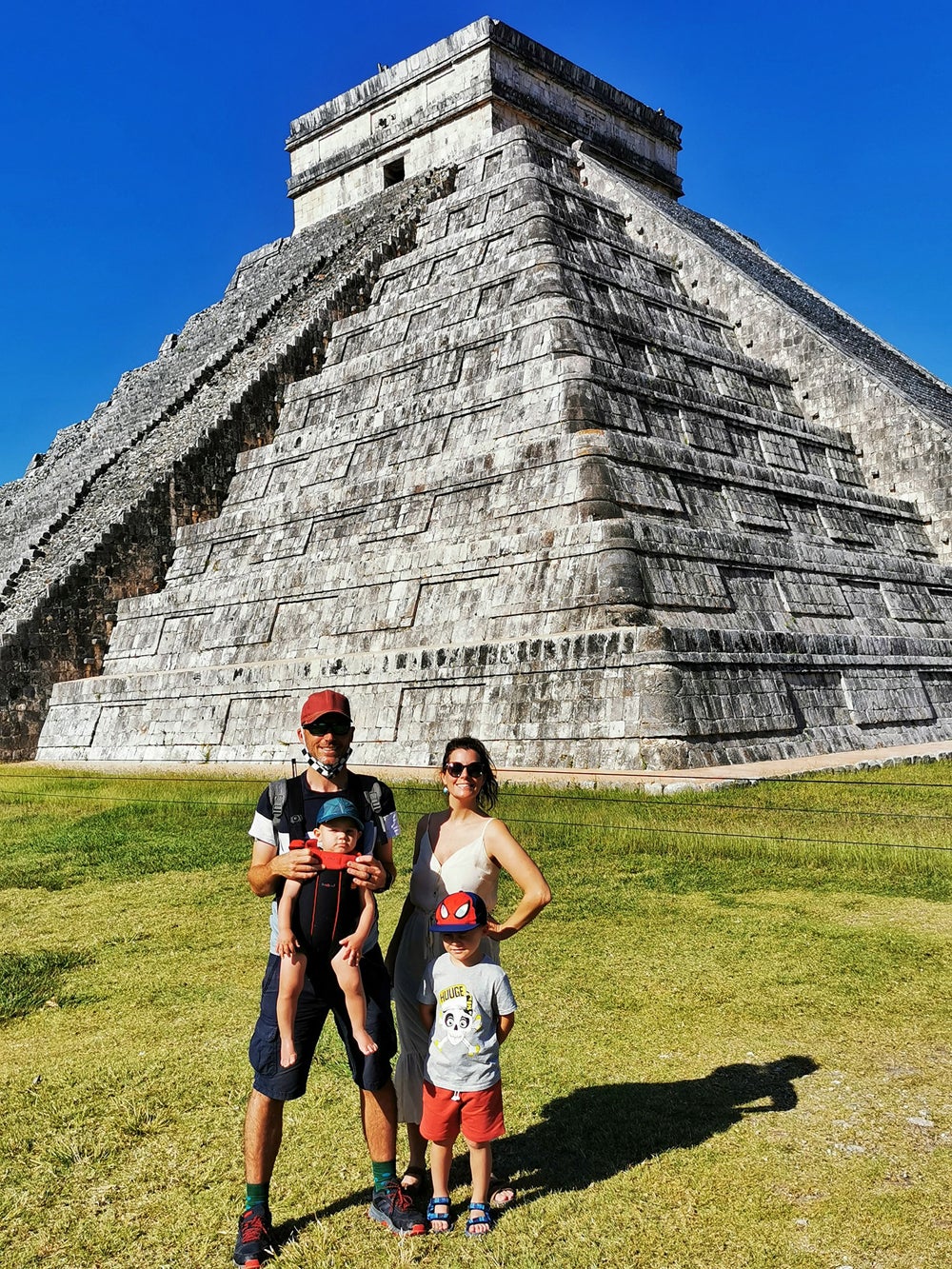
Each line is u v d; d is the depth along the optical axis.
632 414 29.19
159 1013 8.99
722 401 33.03
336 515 31.95
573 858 13.82
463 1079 5.61
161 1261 5.45
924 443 36.44
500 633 25.50
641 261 39.22
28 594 36.47
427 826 6.38
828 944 9.76
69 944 11.28
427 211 42.44
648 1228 5.42
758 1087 6.93
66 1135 6.79
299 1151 6.52
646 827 14.84
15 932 11.91
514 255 33.38
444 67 46.44
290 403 38.53
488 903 6.16
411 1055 6.11
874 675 28.03
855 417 37.97
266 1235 5.49
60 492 44.78
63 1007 9.30
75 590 35.81
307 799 6.00
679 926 10.58
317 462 34.62
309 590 30.83
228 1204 5.93
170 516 37.72
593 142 49.22
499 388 29.80
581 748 22.23
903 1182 5.69
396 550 29.23
